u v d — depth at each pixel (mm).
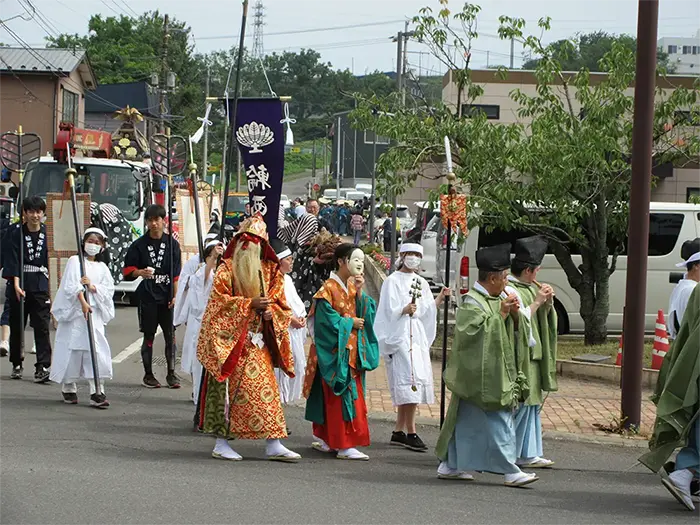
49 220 11547
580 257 15359
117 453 8109
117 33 65500
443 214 9008
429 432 9711
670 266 15477
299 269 13398
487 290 7484
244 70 68938
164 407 10328
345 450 8359
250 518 6191
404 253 8922
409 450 8883
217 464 7867
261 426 7891
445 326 8906
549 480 7855
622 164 13555
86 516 6102
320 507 6559
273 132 11391
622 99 13375
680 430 6914
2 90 37281
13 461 7555
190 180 11578
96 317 10164
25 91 37344
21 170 14883
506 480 7523
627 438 9539
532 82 30141
